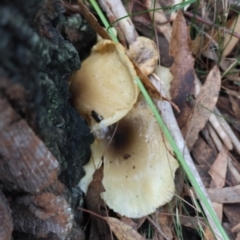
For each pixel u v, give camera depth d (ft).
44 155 0.48
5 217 0.52
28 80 0.44
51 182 0.52
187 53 0.79
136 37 0.78
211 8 0.88
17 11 0.41
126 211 0.71
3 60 0.40
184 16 0.86
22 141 0.46
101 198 0.72
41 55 0.48
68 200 0.61
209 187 0.77
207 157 0.79
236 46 0.87
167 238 0.70
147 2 0.84
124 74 0.67
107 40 0.67
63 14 0.69
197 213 0.71
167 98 0.72
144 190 0.72
